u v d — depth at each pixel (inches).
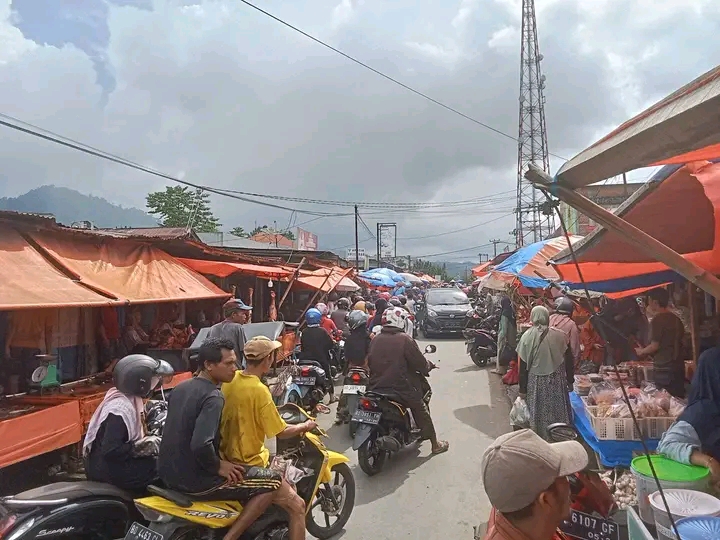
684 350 256.7
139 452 146.4
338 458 182.5
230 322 283.9
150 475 146.9
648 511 112.5
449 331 813.9
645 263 211.3
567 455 76.0
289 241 1403.8
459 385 433.1
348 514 185.5
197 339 273.3
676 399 188.7
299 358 364.5
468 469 241.3
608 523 109.8
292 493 148.5
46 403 226.1
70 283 236.8
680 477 112.0
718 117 44.4
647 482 113.7
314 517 194.5
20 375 258.1
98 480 144.9
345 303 499.2
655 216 134.7
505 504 72.3
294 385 317.7
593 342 338.3
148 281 295.1
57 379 262.2
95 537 137.9
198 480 134.9
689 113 45.0
